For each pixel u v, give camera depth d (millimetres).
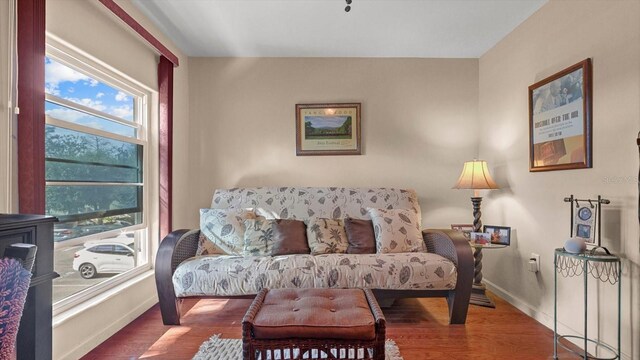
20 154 1460
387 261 2225
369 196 3000
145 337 2092
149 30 2590
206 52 3201
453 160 3307
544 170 2305
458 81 3309
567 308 2096
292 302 1634
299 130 3289
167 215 2756
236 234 2598
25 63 1475
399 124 3309
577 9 2047
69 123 1926
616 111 1779
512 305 2656
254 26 2697
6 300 852
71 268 1946
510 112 2762
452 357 1858
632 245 1693
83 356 1856
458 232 2486
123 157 2453
